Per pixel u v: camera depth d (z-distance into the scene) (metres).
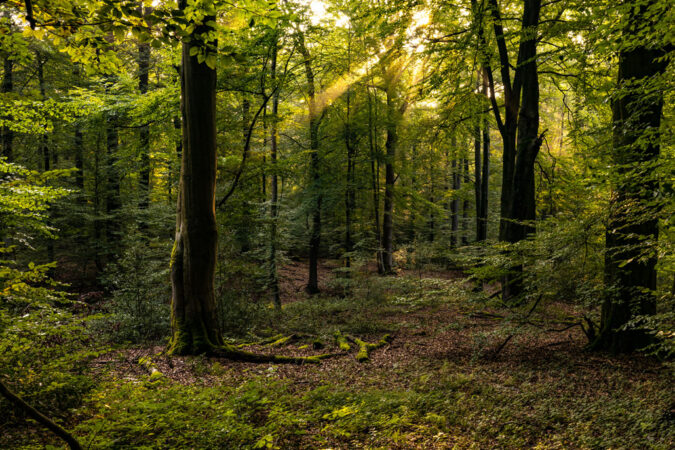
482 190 16.98
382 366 8.11
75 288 17.20
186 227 8.73
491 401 5.74
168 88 11.36
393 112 19.25
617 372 6.42
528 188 11.08
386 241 22.30
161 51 11.17
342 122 18.64
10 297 4.27
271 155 15.33
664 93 5.31
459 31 12.23
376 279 15.88
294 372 7.61
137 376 6.63
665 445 3.97
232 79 11.55
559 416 5.04
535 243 7.23
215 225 8.94
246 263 12.88
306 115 20.92
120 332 9.53
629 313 7.33
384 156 19.06
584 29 8.79
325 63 16.38
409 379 7.11
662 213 4.51
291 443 4.30
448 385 6.56
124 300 10.49
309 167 18.61
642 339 7.29
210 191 8.77
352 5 14.19
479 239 17.16
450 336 10.46
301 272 24.38
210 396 5.46
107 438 3.58
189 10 2.79
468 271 8.93
